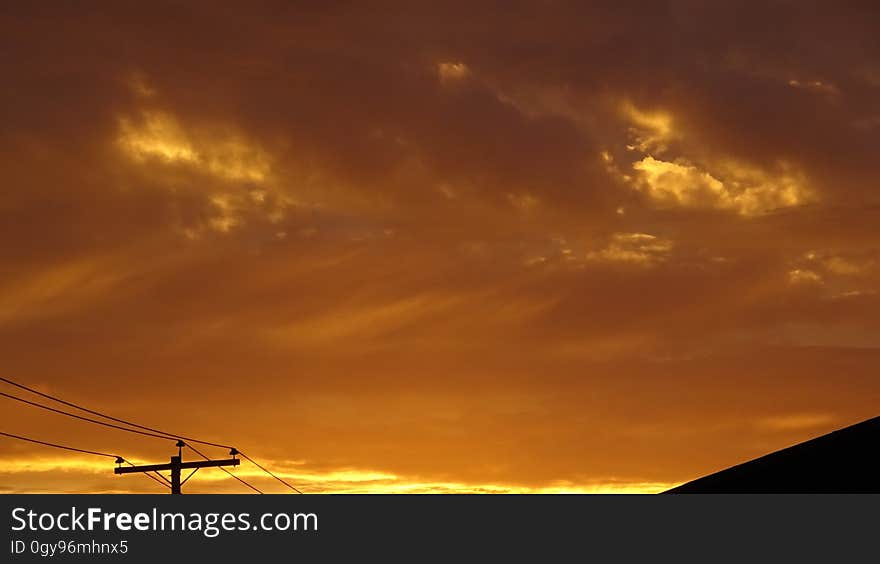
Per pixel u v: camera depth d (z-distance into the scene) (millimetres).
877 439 36594
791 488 35125
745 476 37719
